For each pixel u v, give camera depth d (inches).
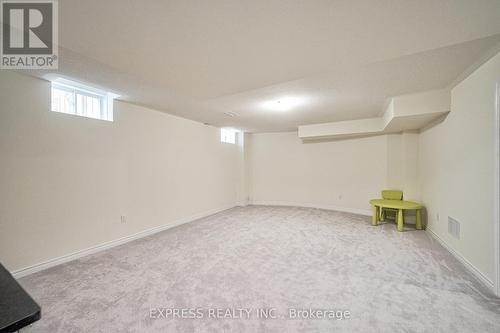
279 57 68.5
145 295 76.1
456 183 106.2
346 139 217.8
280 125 212.4
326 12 47.3
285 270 94.9
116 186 127.1
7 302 26.8
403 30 53.8
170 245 125.6
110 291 78.4
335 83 101.0
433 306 69.9
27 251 91.8
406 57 76.7
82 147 111.3
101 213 119.2
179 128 173.2
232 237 139.9
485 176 83.8
